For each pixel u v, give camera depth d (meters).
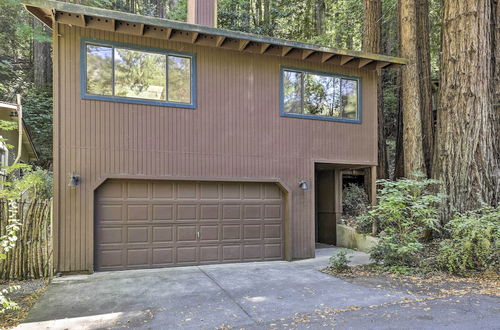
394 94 17.83
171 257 7.65
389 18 15.48
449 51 8.73
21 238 6.50
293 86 8.90
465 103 8.34
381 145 12.35
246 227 8.37
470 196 8.02
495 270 6.39
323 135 9.12
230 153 8.13
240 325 4.19
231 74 8.24
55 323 4.29
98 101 7.09
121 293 5.55
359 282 6.18
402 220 7.36
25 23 17.67
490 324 4.11
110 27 7.07
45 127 16.19
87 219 6.92
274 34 18.28
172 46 7.72
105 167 7.09
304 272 7.08
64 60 6.89
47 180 9.20
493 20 9.19
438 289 5.59
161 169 7.50
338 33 17.75
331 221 11.29
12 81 18.73
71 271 6.78
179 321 4.34
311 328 4.06
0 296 4.21
